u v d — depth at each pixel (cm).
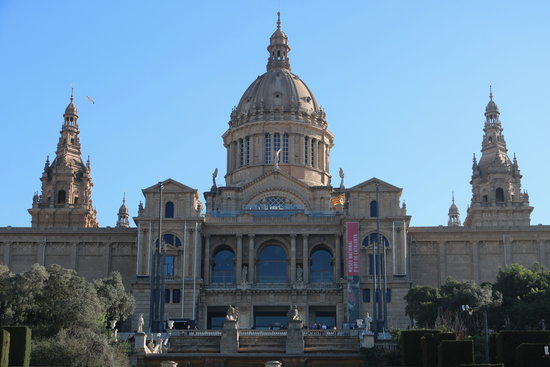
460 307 11150
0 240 14900
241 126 16250
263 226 14225
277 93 16438
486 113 19062
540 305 10812
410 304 11962
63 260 14862
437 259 14675
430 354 7919
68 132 18600
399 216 13912
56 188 17888
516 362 7269
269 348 9975
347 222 13750
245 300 13550
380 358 9044
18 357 7694
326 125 16638
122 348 9206
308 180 15888
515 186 18162
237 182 16062
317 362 9081
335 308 13700
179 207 14050
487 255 14688
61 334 8994
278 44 17375
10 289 9900
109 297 11356
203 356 8969
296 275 14050
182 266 13688
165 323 12112
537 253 14612
